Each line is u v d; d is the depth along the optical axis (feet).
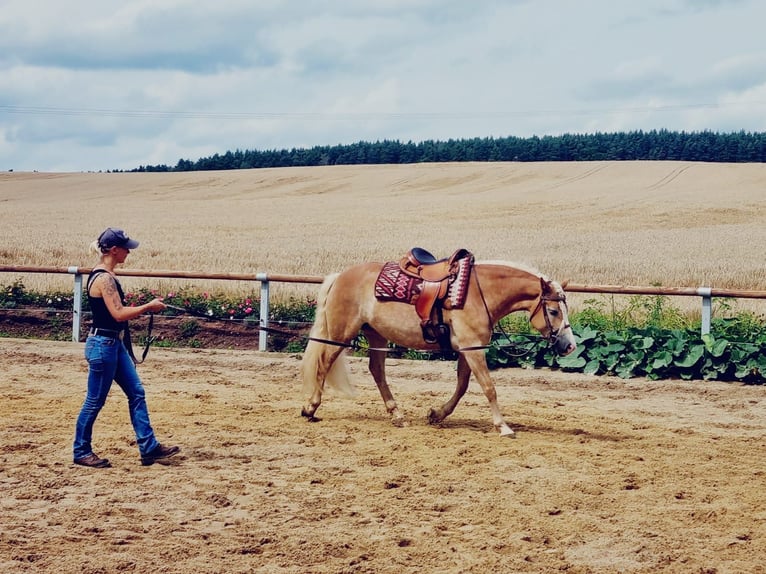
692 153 376.07
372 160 395.96
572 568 15.49
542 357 39.99
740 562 15.74
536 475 21.65
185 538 16.80
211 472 21.85
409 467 22.53
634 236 120.67
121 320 21.71
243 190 227.61
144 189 234.79
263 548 16.34
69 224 136.26
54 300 54.75
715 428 28.14
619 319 43.75
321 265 82.79
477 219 146.82
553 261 88.94
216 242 108.37
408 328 26.89
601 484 20.85
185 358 42.45
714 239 115.65
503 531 17.43
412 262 27.45
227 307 51.57
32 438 24.97
